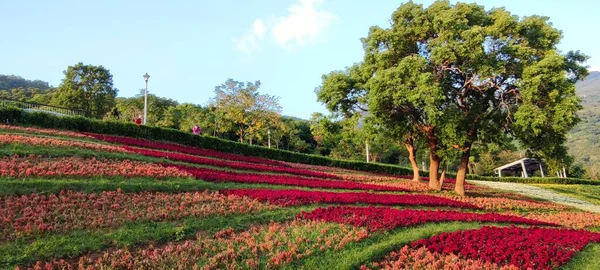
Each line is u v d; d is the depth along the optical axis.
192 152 24.64
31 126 23.05
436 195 20.58
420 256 9.80
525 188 34.31
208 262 8.34
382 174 36.62
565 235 12.56
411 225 12.29
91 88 50.41
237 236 10.12
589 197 32.81
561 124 18.27
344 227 11.29
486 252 10.16
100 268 7.73
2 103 27.58
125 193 12.55
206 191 14.01
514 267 9.41
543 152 20.73
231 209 12.32
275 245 9.70
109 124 26.28
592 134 116.00
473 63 19.33
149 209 11.31
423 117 22.38
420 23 21.16
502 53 19.66
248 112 51.09
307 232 10.76
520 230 12.63
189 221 10.83
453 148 20.94
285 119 66.94
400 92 18.92
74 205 10.84
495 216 15.58
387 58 21.41
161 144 25.38
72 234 9.16
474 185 33.28
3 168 13.08
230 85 50.75
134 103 58.44
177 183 14.48
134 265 7.96
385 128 22.45
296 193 14.95
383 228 11.53
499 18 19.81
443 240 10.85
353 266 8.80
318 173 25.08
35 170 13.42
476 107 21.20
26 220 9.52
